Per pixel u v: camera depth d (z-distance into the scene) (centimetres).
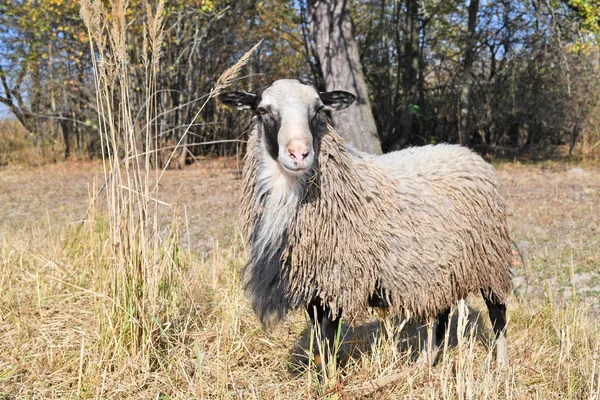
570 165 1560
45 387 320
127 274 341
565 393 318
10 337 367
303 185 305
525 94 1836
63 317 408
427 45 2016
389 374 317
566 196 1030
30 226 820
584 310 423
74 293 445
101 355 335
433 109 1975
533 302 484
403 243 329
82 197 1121
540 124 1905
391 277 329
